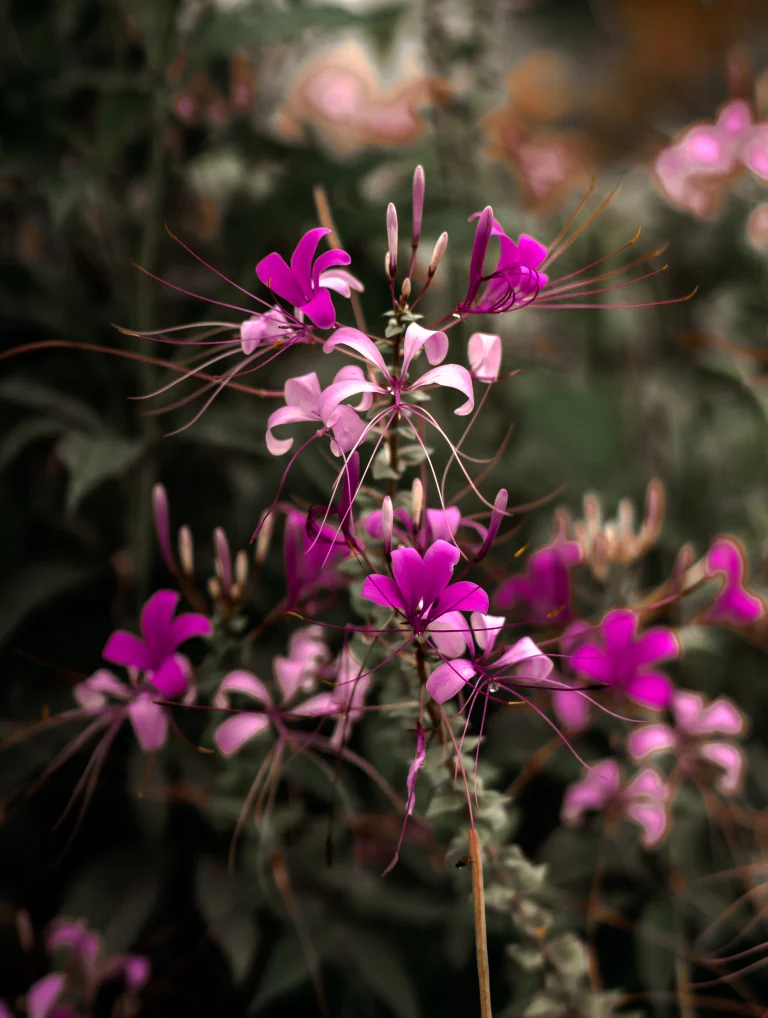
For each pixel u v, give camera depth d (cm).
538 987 83
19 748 99
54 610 105
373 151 104
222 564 81
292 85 125
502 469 107
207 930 97
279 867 89
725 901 99
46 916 100
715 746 92
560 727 94
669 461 125
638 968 98
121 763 102
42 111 100
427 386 73
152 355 103
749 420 125
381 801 95
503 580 89
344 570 76
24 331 105
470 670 71
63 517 106
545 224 131
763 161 121
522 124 136
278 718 81
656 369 127
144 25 102
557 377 123
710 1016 98
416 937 98
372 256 109
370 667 77
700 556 116
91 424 99
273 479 104
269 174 110
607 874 97
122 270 107
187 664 81
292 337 74
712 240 125
